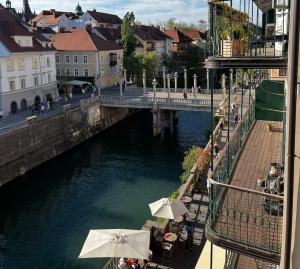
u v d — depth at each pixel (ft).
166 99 186.91
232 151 48.52
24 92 188.96
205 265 37.58
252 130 61.77
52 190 126.82
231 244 25.76
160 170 142.72
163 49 360.28
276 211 30.71
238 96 157.99
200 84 319.68
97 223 101.96
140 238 54.44
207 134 192.03
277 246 25.67
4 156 129.39
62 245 92.17
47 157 154.10
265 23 44.75
